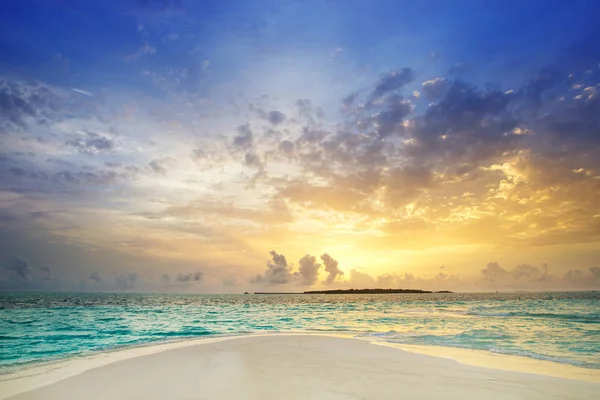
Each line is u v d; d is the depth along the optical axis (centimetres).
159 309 6475
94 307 6638
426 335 2411
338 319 4231
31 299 10656
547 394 952
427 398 888
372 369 1212
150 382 1012
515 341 2119
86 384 993
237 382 1012
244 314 5362
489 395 927
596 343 2041
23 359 1677
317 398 868
